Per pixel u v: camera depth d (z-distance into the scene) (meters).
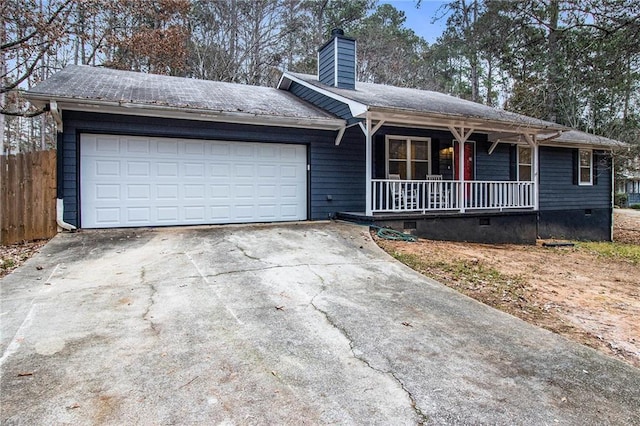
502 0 8.13
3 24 11.77
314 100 10.88
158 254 5.96
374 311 4.02
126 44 17.14
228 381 2.63
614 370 3.04
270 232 7.76
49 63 17.36
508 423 2.30
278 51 24.81
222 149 8.70
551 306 4.64
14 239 6.95
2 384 2.53
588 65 7.92
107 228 7.69
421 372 2.85
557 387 2.74
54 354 2.95
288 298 4.28
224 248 6.36
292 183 9.46
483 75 26.08
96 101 6.94
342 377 2.74
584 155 14.59
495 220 10.24
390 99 9.62
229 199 8.78
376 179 9.69
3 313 3.73
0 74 13.10
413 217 9.00
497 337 3.55
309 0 25.39
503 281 5.63
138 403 2.36
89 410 2.29
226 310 3.89
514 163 12.73
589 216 14.59
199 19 23.25
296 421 2.23
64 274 4.98
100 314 3.74
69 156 7.36
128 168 7.86
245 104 8.84
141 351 3.02
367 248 6.88
